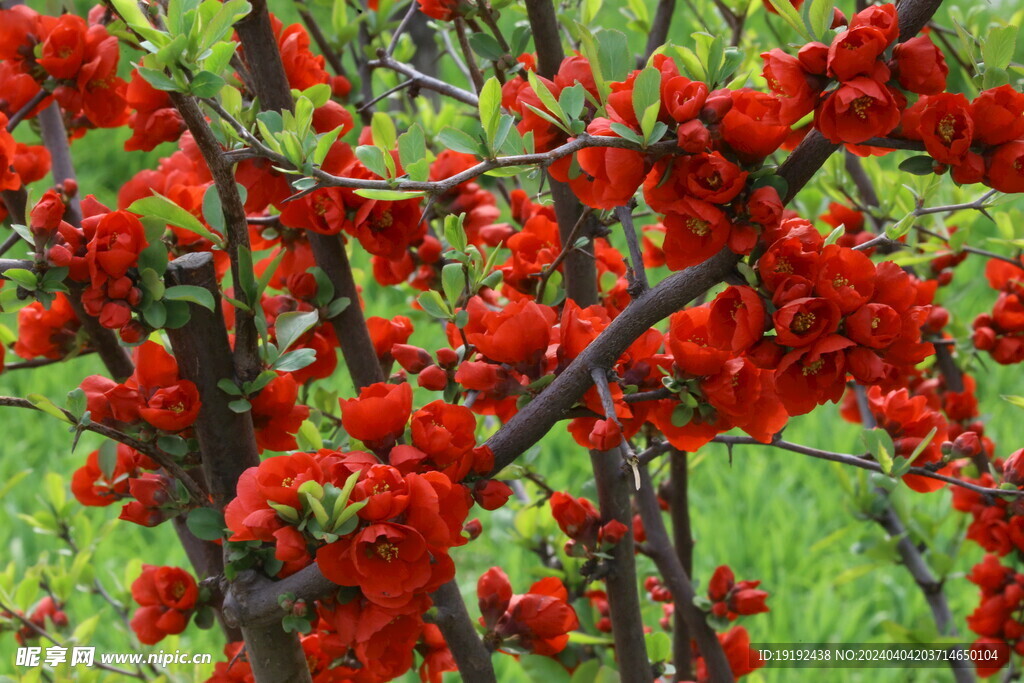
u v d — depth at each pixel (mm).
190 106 1433
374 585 1407
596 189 1455
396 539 1409
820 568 3635
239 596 1461
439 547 1412
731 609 1812
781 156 2514
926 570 2188
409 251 1743
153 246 1467
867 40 1400
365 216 1585
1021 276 2014
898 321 1419
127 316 1455
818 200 2232
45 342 1709
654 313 1468
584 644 1858
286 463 1430
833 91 1413
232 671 1658
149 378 1510
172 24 1422
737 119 1413
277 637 1516
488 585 1632
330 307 1633
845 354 1428
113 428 1519
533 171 1541
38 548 3859
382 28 2051
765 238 1442
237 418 1514
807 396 1439
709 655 1828
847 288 1415
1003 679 2031
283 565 1469
